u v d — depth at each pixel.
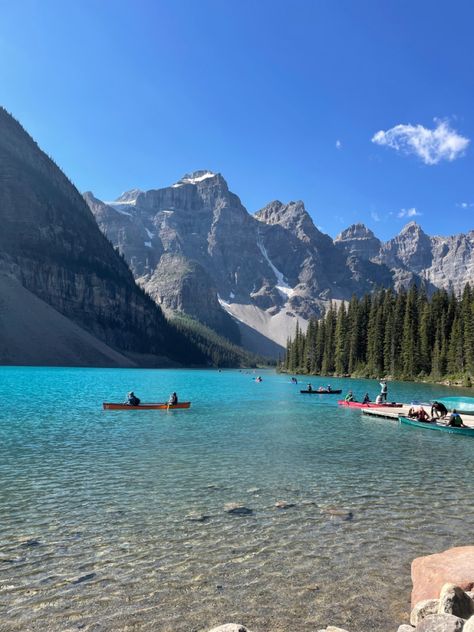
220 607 9.43
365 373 145.12
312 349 191.00
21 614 9.09
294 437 31.81
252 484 18.88
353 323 158.00
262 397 70.94
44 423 36.03
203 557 11.80
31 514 14.95
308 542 12.84
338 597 9.90
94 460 23.05
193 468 21.55
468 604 8.26
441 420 39.38
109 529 13.66
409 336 131.62
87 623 8.80
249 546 12.52
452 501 16.95
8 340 168.50
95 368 178.75
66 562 11.44
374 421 42.50
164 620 8.95
